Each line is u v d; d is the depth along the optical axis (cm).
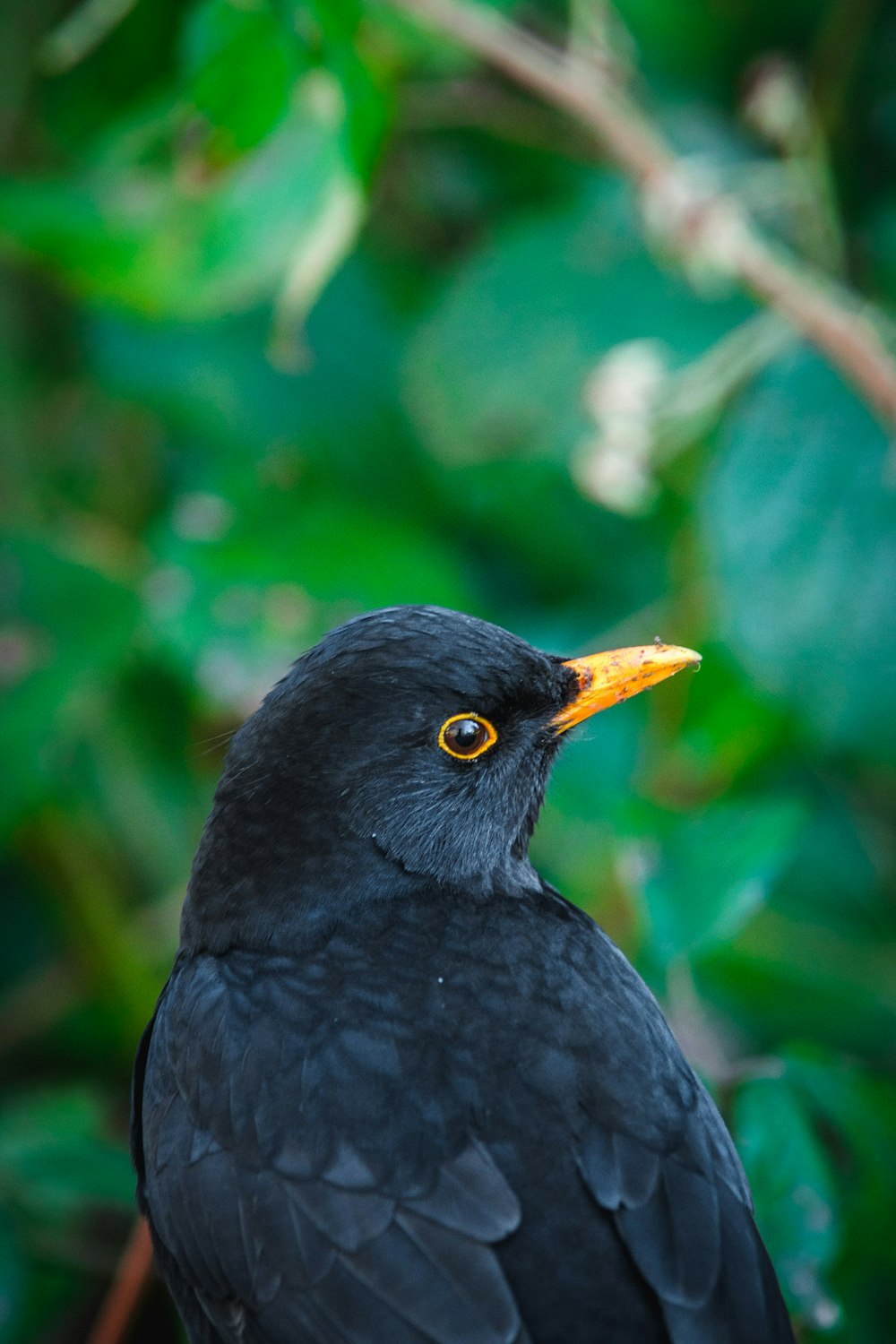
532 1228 700
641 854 885
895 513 1010
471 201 1240
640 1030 761
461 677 805
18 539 1077
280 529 1131
